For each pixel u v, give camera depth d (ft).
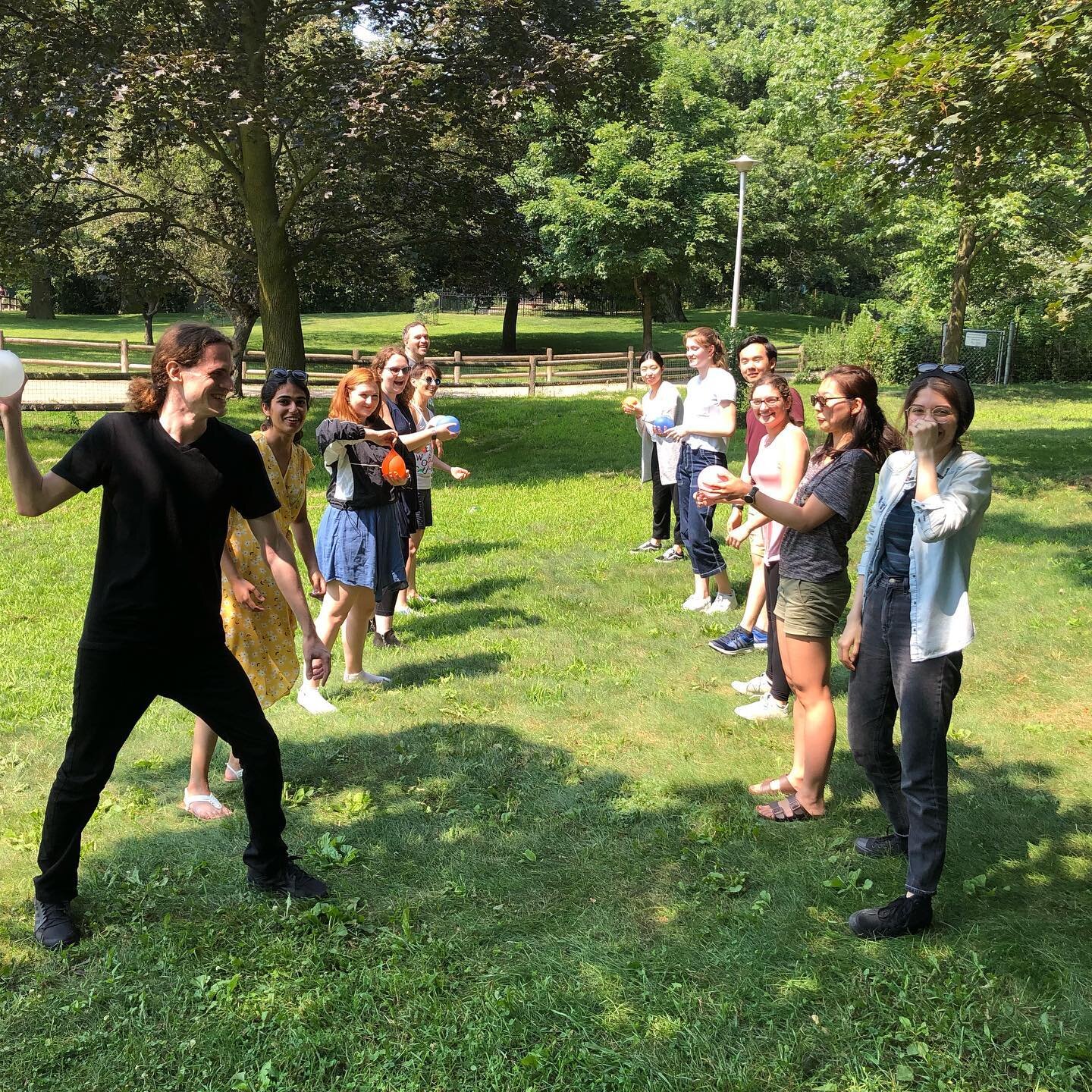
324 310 182.60
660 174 105.19
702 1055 9.14
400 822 13.78
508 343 127.34
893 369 96.58
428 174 55.16
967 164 39.93
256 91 43.11
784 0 88.38
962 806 14.15
